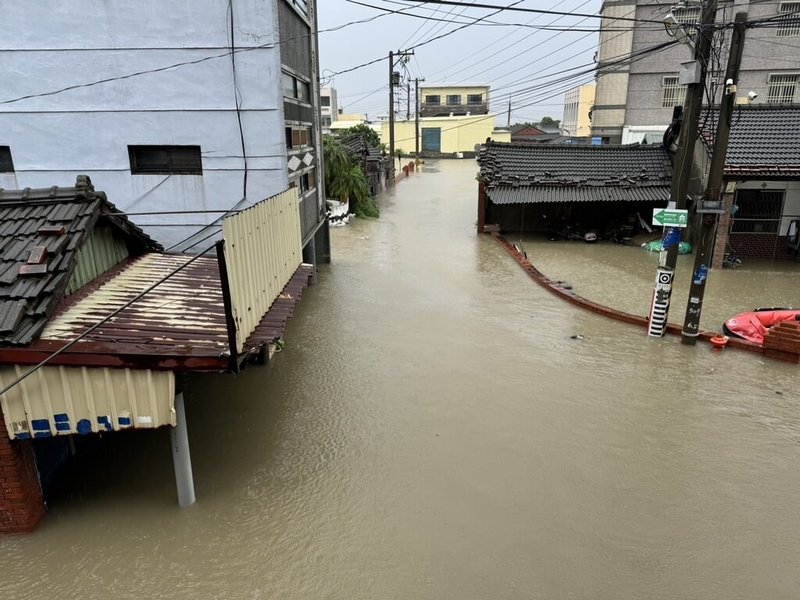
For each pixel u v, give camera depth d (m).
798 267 14.97
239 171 9.47
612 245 18.30
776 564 4.67
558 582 4.45
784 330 8.76
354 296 12.34
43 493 5.27
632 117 29.91
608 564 4.65
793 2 26.56
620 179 18.38
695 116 9.15
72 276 5.65
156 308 5.44
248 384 7.95
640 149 19.86
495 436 6.61
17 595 4.27
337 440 6.51
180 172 9.60
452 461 6.10
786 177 13.75
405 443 6.45
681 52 28.25
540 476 5.84
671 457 6.21
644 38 28.52
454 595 4.32
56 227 5.16
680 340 9.79
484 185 19.14
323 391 7.75
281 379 8.12
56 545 4.76
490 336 9.93
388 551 4.77
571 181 18.36
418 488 5.63
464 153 62.06
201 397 7.57
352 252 17.06
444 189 35.25
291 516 5.20
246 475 5.80
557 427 6.82
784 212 15.50
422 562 4.65
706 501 5.46
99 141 9.30
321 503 5.39
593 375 8.33
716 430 6.78
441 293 12.66
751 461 6.14
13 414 4.44
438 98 70.75
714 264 14.73
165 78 9.04
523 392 7.75
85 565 4.57
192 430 6.72
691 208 16.81
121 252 7.26
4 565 4.55
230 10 8.77
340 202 22.61
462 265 15.45
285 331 10.09
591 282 13.79
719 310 11.51
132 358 4.41
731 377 8.29
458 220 23.50
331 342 9.57
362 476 5.82
